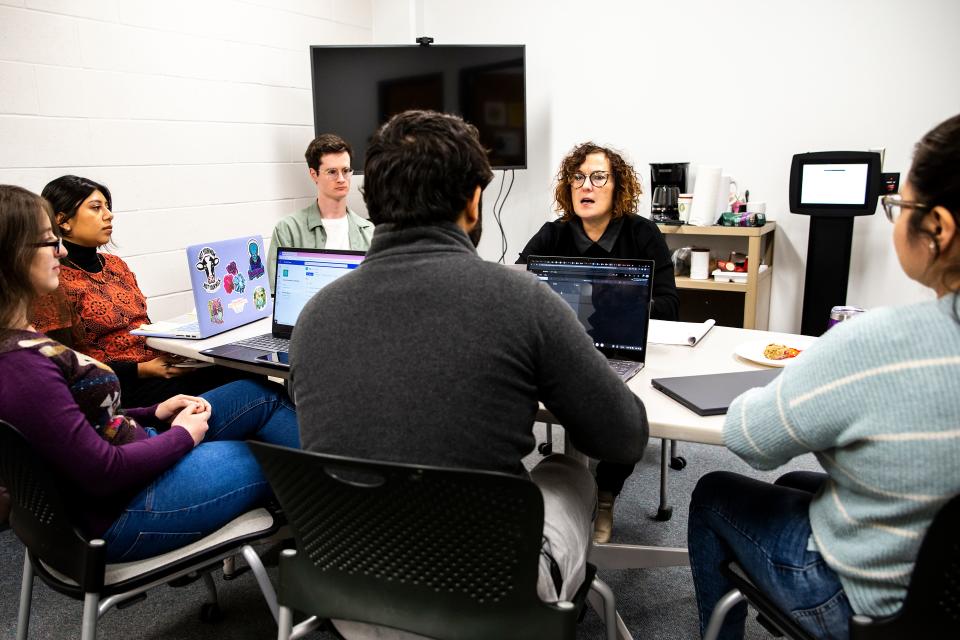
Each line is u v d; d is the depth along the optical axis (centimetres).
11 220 121
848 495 96
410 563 96
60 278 212
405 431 95
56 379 120
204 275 202
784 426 94
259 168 360
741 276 334
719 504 123
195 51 322
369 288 99
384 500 92
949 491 82
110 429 135
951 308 81
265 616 186
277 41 362
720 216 348
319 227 312
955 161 78
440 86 377
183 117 320
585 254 248
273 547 218
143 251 310
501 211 428
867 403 85
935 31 319
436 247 100
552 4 390
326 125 370
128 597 125
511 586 93
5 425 109
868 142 340
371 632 106
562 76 396
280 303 203
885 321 85
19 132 264
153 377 223
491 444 97
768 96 354
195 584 202
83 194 212
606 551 188
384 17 421
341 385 98
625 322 162
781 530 109
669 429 125
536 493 85
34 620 186
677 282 348
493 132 386
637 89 381
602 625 179
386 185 101
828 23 336
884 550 89
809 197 320
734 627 132
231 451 143
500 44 391
